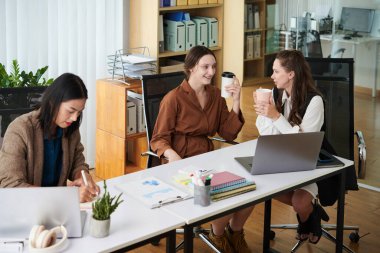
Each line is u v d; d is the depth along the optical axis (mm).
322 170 3217
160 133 3631
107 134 4922
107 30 5133
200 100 3707
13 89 3156
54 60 4809
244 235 3752
